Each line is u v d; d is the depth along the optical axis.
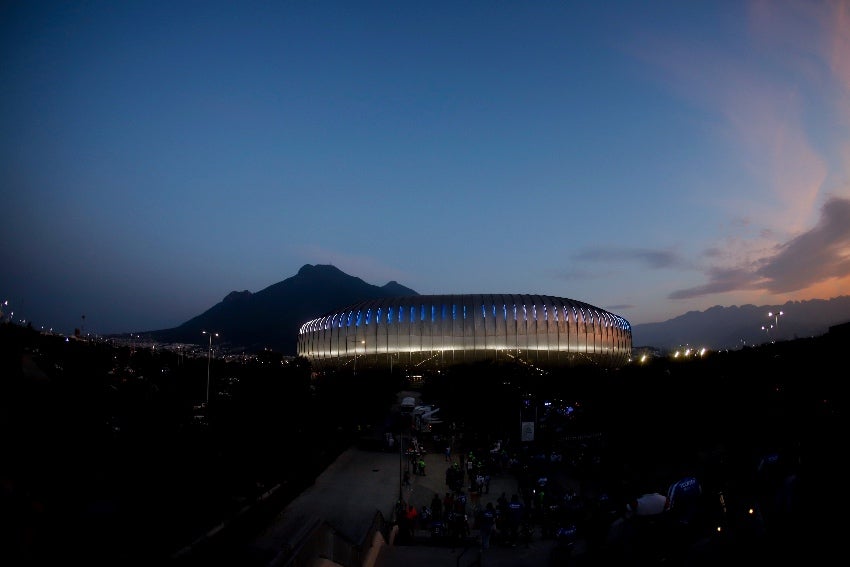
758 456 17.28
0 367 14.01
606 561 13.80
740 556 10.26
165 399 37.19
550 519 29.00
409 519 30.39
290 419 44.12
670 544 12.77
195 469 27.86
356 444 62.44
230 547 15.59
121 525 16.42
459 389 72.06
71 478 15.44
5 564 9.66
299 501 36.53
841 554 8.45
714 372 41.22
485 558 21.59
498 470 47.78
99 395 28.11
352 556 18.31
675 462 26.48
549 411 69.06
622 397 42.25
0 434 13.32
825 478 8.84
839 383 21.66
